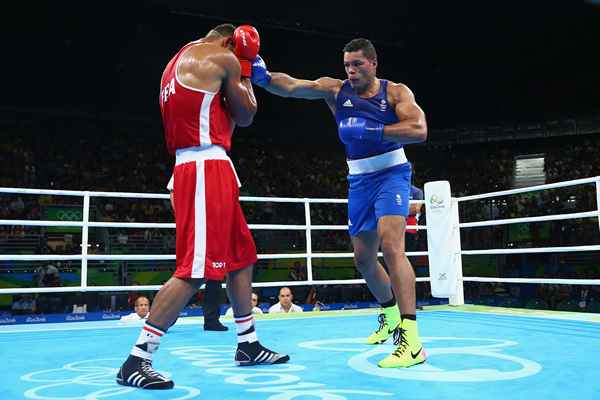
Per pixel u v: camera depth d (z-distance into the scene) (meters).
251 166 19.70
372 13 16.28
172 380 2.39
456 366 2.66
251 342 2.75
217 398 2.09
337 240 16.17
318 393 2.14
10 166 16.39
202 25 16.50
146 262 12.91
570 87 18.45
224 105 2.64
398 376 2.45
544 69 18.53
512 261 15.49
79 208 14.98
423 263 14.07
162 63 16.89
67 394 2.18
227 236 2.55
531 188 5.03
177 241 2.55
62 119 17.67
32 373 2.60
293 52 17.61
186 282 2.46
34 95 16.30
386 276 3.45
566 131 19.03
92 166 17.72
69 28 15.68
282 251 15.12
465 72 19.08
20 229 13.64
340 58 18.03
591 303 13.42
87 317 10.55
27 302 11.04
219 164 2.55
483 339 3.51
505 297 14.60
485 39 17.55
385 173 3.15
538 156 20.31
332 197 19.88
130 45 16.38
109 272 12.57
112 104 17.06
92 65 16.53
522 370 2.54
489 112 19.58
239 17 16.22
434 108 19.52
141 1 15.34
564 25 16.64
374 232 3.32
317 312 5.34
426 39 17.67
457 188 20.61
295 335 3.81
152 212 17.20
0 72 15.75
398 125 2.79
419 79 19.08
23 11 15.02
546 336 3.62
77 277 12.30
